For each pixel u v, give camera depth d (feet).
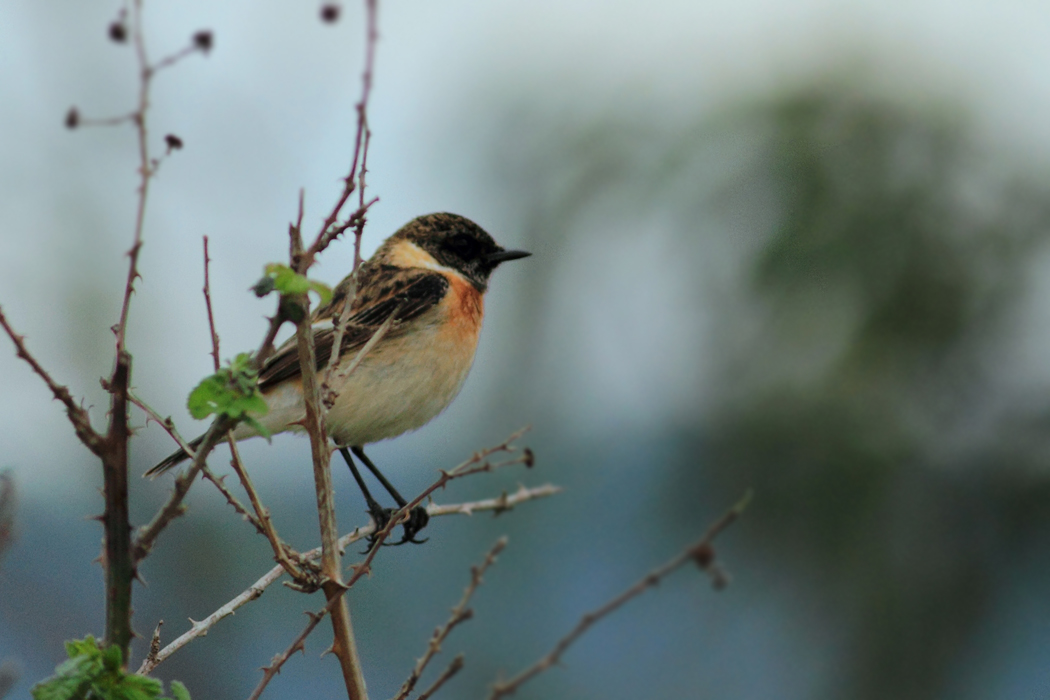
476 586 13.84
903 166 47.06
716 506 47.37
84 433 11.31
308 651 43.55
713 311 47.67
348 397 27.96
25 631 36.99
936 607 46.80
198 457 11.61
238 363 11.73
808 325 46.70
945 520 47.16
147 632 41.96
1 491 10.77
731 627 45.96
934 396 46.98
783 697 43.80
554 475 48.01
